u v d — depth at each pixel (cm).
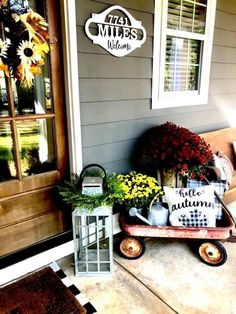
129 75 223
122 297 173
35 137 192
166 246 225
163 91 254
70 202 191
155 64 238
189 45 274
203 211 203
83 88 198
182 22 258
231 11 293
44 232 208
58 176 207
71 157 207
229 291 178
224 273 194
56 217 212
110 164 231
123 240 208
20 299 167
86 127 207
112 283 185
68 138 205
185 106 280
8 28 149
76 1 179
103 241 232
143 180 214
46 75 187
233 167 303
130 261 208
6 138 181
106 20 197
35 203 199
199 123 304
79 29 186
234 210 275
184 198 205
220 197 226
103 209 183
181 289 180
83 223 206
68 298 168
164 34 236
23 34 148
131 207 207
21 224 195
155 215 206
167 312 162
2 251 189
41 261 199
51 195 205
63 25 180
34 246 202
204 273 194
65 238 214
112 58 208
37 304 163
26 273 192
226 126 340
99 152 220
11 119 176
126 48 214
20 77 153
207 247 202
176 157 209
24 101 181
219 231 195
